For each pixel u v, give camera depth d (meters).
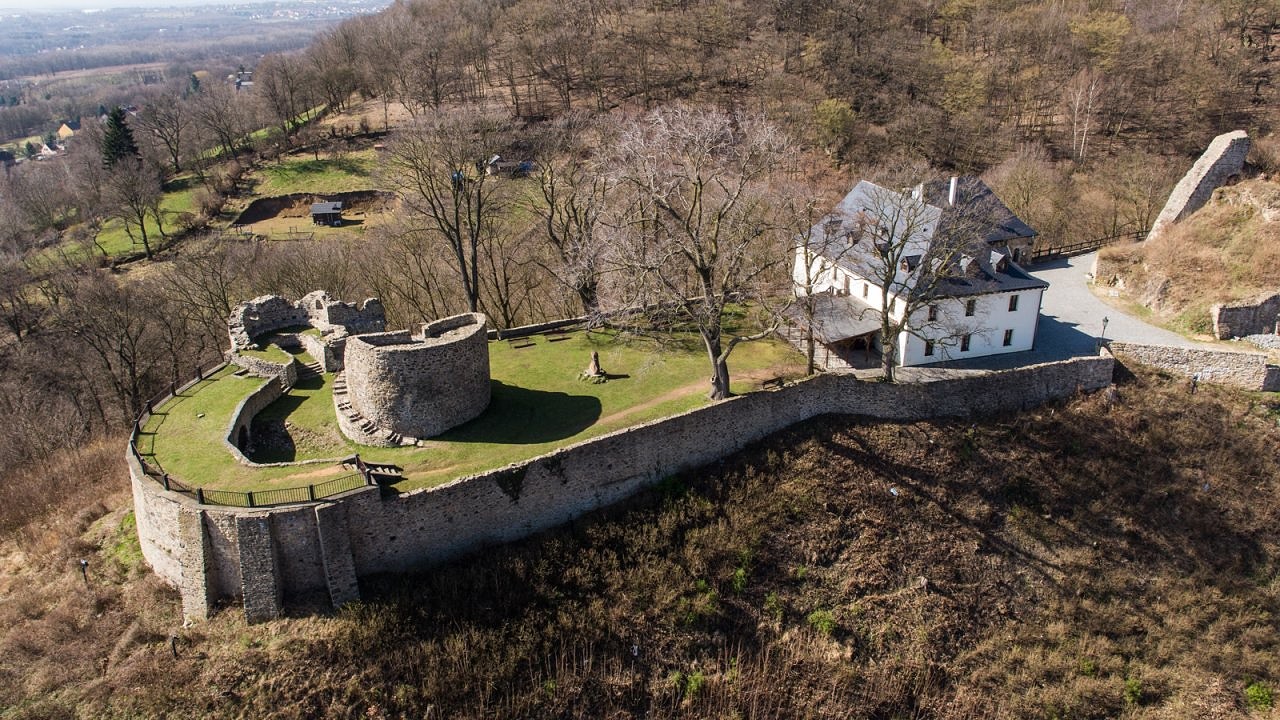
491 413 43.97
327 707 30.41
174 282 62.09
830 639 36.38
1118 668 37.47
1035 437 45.31
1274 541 42.44
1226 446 45.69
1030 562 40.62
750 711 33.66
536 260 60.22
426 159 56.53
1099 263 64.44
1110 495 43.22
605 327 56.66
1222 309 52.62
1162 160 89.94
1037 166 82.81
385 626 32.12
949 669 36.56
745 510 39.25
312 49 146.25
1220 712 36.44
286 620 32.41
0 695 30.11
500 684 31.91
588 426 42.25
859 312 51.44
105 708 29.69
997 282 50.50
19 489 44.38
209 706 29.86
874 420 44.94
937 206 51.66
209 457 36.66
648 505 39.25
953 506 41.91
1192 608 39.84
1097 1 130.75
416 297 65.88
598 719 32.56
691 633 35.16
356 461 35.94
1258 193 59.38
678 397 45.66
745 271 50.19
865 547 39.56
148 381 62.00
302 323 51.62
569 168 58.72
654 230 54.16
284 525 32.28
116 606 33.53
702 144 48.44
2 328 69.69
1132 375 49.66
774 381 47.41
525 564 35.50
